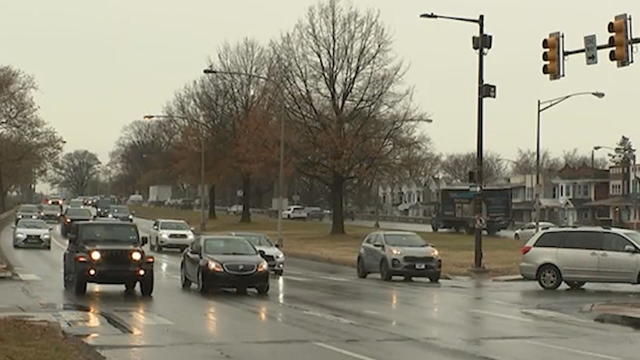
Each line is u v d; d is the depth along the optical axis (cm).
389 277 4625
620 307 3153
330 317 2786
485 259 6225
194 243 3875
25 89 14100
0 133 13912
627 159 16162
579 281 4103
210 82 12962
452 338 2297
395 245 4722
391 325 2588
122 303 3153
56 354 1788
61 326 2425
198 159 12788
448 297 3653
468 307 3209
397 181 9475
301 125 9238
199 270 3597
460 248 7681
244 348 2059
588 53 3628
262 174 10500
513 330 2500
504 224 10769
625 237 4003
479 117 5212
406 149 9125
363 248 4934
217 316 2769
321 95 9269
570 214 16900
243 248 3781
